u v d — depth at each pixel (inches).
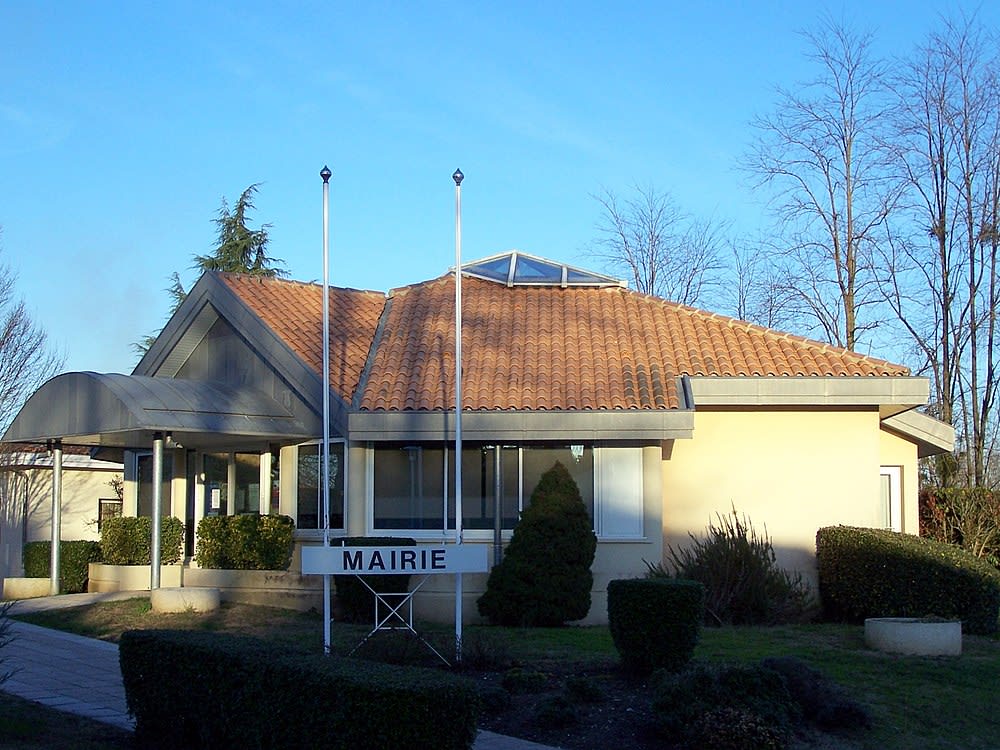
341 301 934.4
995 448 1266.0
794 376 774.5
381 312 933.2
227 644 396.8
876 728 457.4
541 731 437.4
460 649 534.0
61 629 691.4
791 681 466.9
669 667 491.5
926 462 1149.7
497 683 496.1
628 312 904.3
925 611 686.5
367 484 764.0
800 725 443.2
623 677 503.8
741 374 784.9
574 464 763.4
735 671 439.8
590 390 771.4
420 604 744.3
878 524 791.1
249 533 796.0
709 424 800.3
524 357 827.4
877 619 612.7
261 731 363.6
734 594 702.5
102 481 1246.9
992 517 926.4
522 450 762.8
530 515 718.5
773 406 792.9
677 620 491.8
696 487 796.0
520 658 555.2
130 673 417.7
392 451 767.7
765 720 419.5
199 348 915.4
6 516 1179.9
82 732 424.8
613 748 420.2
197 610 724.7
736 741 408.5
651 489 759.7
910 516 863.7
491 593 713.6
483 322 887.1
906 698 498.6
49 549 936.3
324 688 342.6
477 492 761.0
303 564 521.3
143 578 871.1
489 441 759.7
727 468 796.6
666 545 788.0
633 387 774.5
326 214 627.8
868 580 709.3
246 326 844.0
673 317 894.4
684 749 416.2
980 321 1213.1
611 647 597.9
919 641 583.8
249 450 865.5
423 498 762.8
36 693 496.7
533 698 473.4
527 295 938.7
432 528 759.7
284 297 906.1
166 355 911.0
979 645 625.3
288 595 757.9
